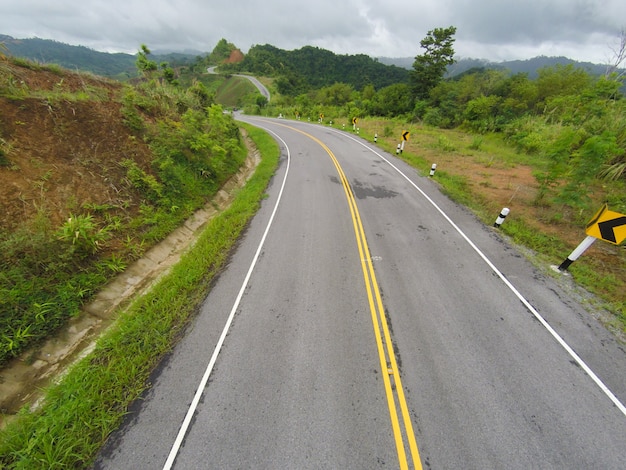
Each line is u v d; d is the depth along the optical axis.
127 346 4.91
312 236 8.06
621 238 5.77
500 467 3.30
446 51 40.41
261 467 3.31
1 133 6.71
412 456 3.40
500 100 33.56
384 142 20.81
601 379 4.23
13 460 3.54
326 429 3.64
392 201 10.45
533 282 6.29
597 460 3.36
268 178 13.20
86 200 7.27
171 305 5.75
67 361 5.03
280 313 5.41
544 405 3.90
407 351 4.64
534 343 4.79
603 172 11.43
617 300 5.76
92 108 9.33
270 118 40.03
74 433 3.71
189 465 3.37
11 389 4.41
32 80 9.49
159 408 3.97
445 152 18.33
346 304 5.58
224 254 7.44
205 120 14.91
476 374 4.29
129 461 3.45
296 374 4.30
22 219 5.94
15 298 4.97
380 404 3.91
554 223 8.90
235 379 4.27
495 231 8.43
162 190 9.30
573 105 20.98
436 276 6.40
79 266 6.09
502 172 14.12
